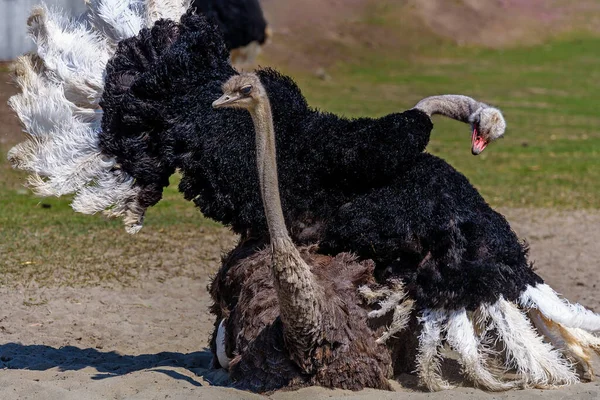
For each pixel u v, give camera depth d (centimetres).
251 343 1922
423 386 1950
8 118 5778
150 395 1861
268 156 1781
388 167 1988
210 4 5494
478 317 1950
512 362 1978
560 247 3706
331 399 1805
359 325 1925
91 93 2288
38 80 2334
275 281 1795
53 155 2250
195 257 3381
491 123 2214
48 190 2241
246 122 2055
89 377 2073
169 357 2334
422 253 1956
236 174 2038
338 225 2002
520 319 1956
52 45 2319
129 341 2497
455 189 2006
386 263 1988
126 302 2839
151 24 2338
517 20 12925
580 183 5081
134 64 2217
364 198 1998
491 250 1956
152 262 3278
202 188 2120
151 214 4066
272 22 10594
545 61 11594
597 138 6825
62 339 2486
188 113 2109
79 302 2809
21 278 2998
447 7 12512
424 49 11288
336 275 1956
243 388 1925
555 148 6303
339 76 9638
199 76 2144
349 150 1986
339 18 11225
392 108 7525
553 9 13575
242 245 2136
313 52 10150
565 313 1970
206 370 2141
